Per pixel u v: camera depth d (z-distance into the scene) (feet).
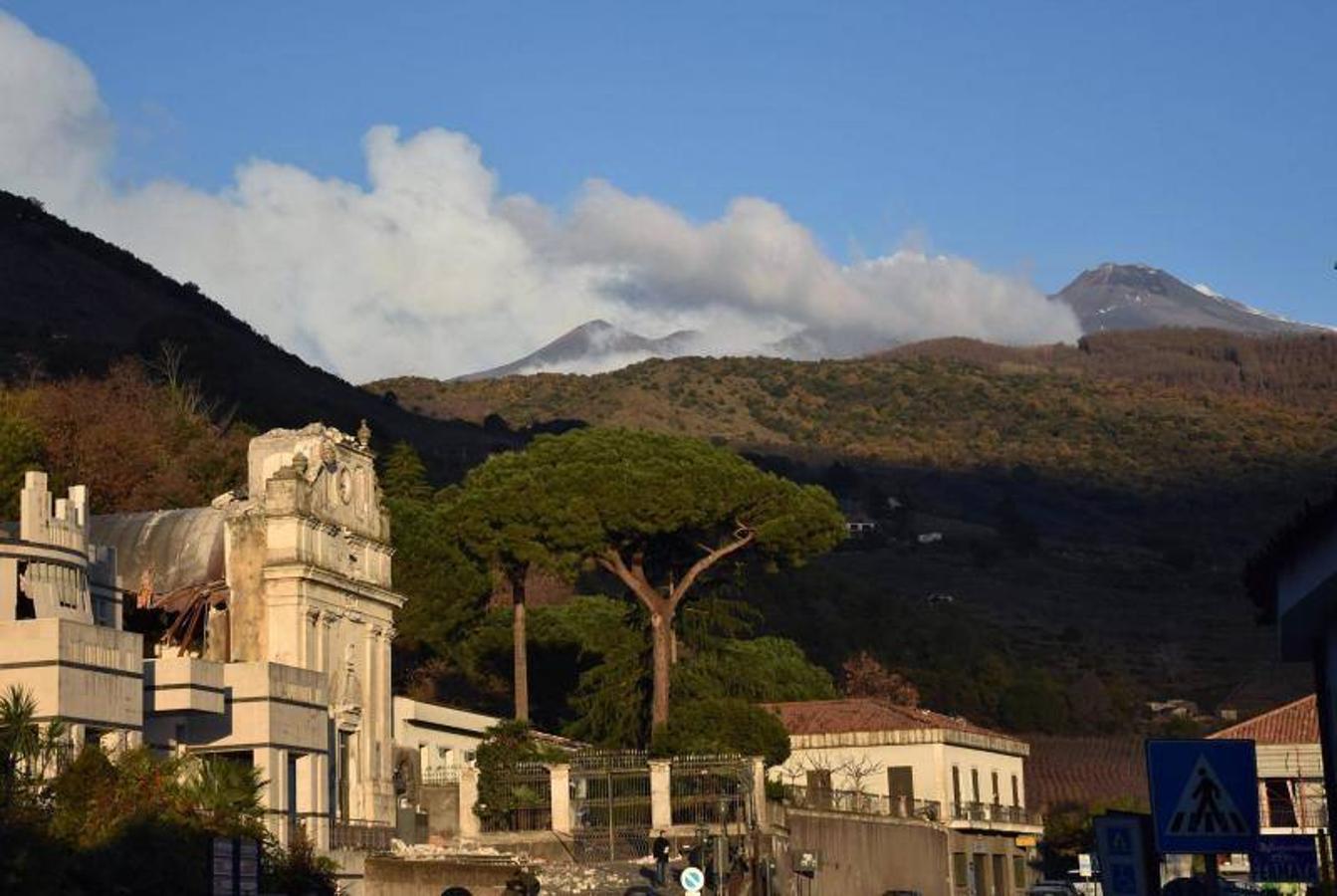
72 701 147.33
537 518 266.57
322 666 206.49
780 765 267.39
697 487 264.31
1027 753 331.36
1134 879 62.13
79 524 164.45
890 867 258.57
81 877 125.18
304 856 159.22
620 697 274.36
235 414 468.34
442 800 225.76
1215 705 483.10
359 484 222.48
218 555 205.77
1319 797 244.63
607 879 198.59
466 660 313.73
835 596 475.72
